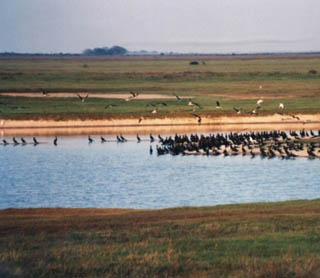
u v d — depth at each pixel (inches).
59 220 1524.4
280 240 1224.2
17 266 1079.6
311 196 2134.6
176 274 1042.1
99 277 1036.5
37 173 2755.9
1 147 3681.1
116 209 1834.4
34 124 4586.6
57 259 1115.9
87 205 2059.5
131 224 1418.6
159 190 2311.8
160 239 1246.3
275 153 3149.6
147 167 2881.4
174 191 2285.9
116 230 1343.5
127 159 3147.1
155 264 1074.1
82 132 4370.1
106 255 1137.4
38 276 1037.8
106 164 2992.1
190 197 2167.8
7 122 4584.2
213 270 1055.0
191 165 2901.1
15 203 2105.1
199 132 4242.1
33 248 1194.6
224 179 2508.6
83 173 2741.1
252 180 2471.7
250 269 1048.8
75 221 1493.6
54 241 1243.2
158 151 3307.1
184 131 4325.8
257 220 1418.6
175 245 1199.6
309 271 1030.4
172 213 1614.2
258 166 2812.5
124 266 1073.5
